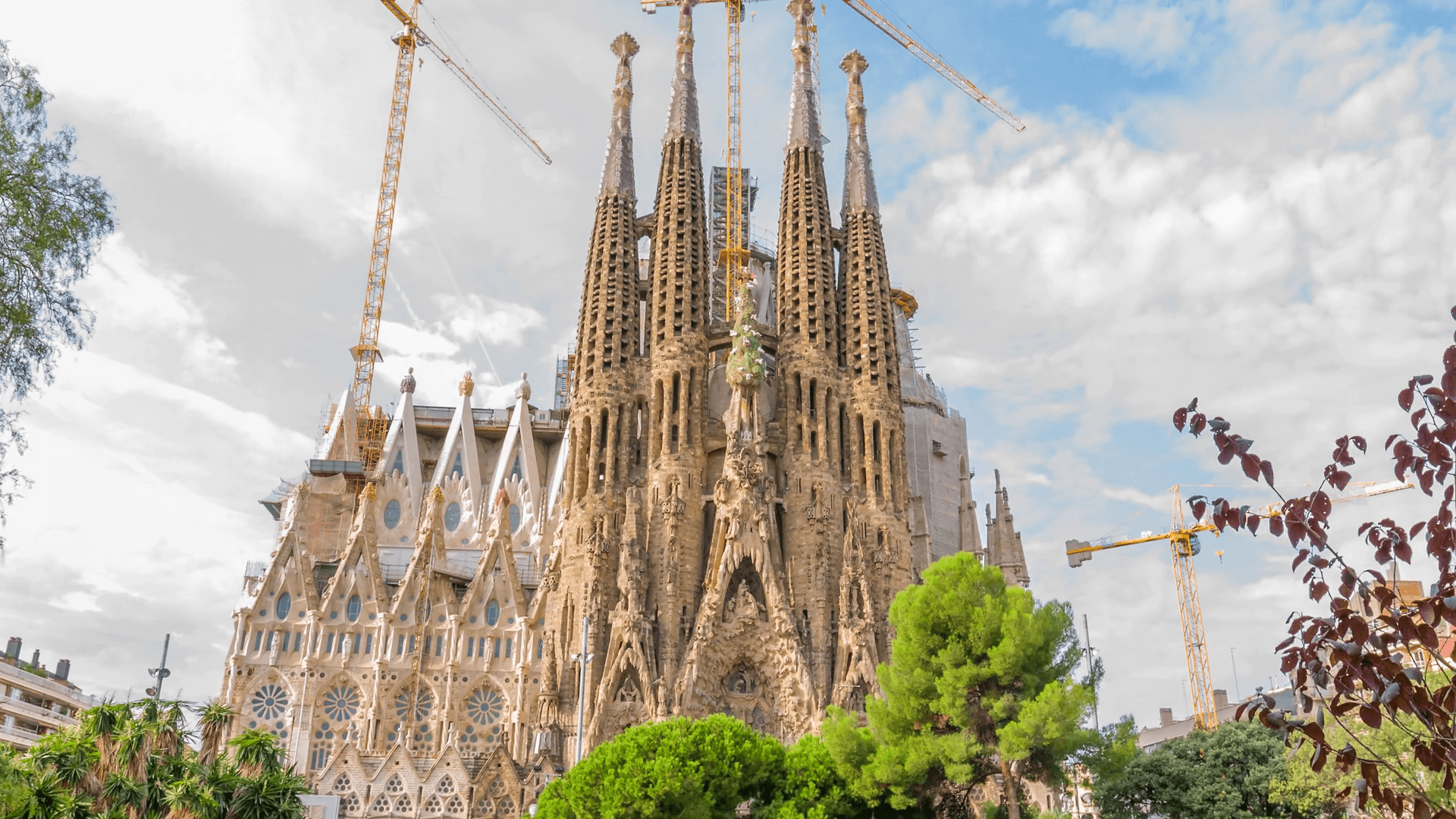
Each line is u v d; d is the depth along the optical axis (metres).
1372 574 12.47
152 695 45.75
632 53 120.94
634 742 50.69
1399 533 12.41
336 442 124.44
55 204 26.17
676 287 106.44
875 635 92.06
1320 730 12.01
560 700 90.81
